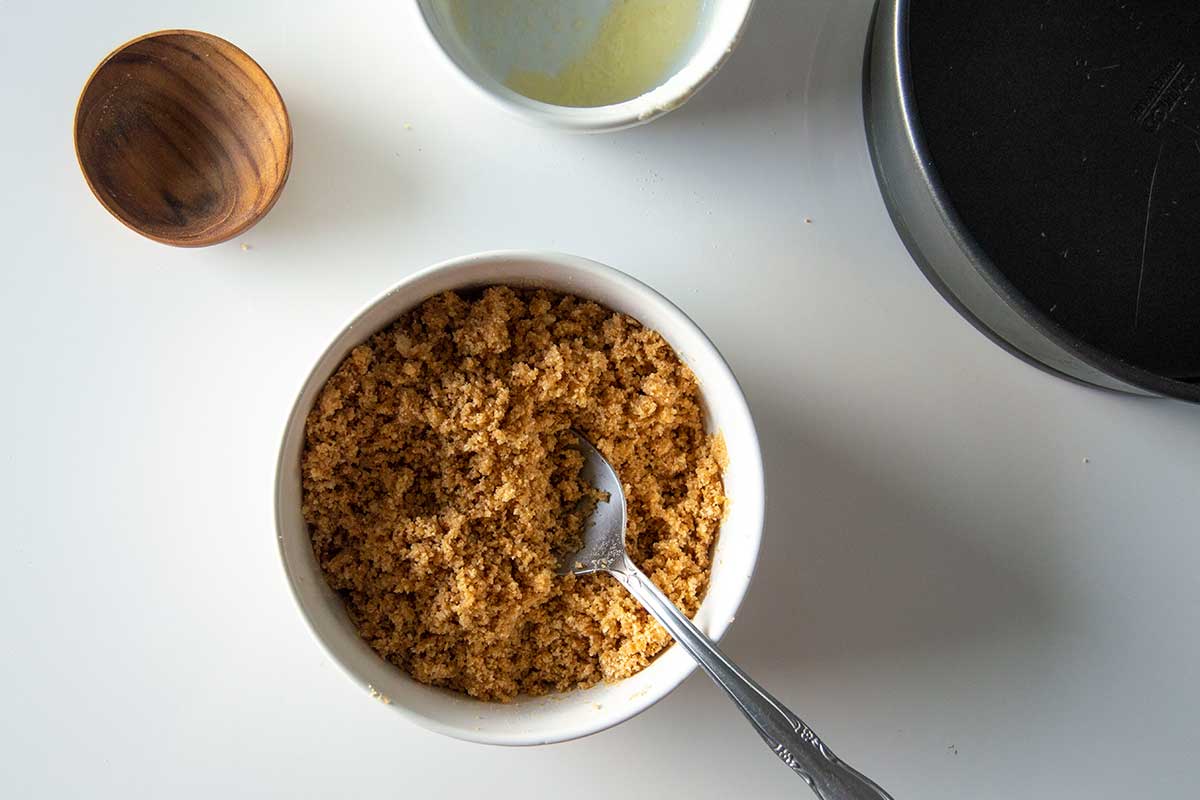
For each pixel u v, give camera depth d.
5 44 0.49
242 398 0.49
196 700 0.49
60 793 0.49
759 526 0.43
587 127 0.46
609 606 0.45
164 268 0.49
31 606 0.49
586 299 0.46
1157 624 0.51
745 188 0.50
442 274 0.43
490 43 0.49
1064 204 0.49
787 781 0.50
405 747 0.49
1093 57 0.50
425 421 0.44
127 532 0.49
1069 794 0.51
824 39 0.50
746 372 0.50
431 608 0.44
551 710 0.44
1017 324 0.48
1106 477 0.51
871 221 0.50
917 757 0.50
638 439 0.46
